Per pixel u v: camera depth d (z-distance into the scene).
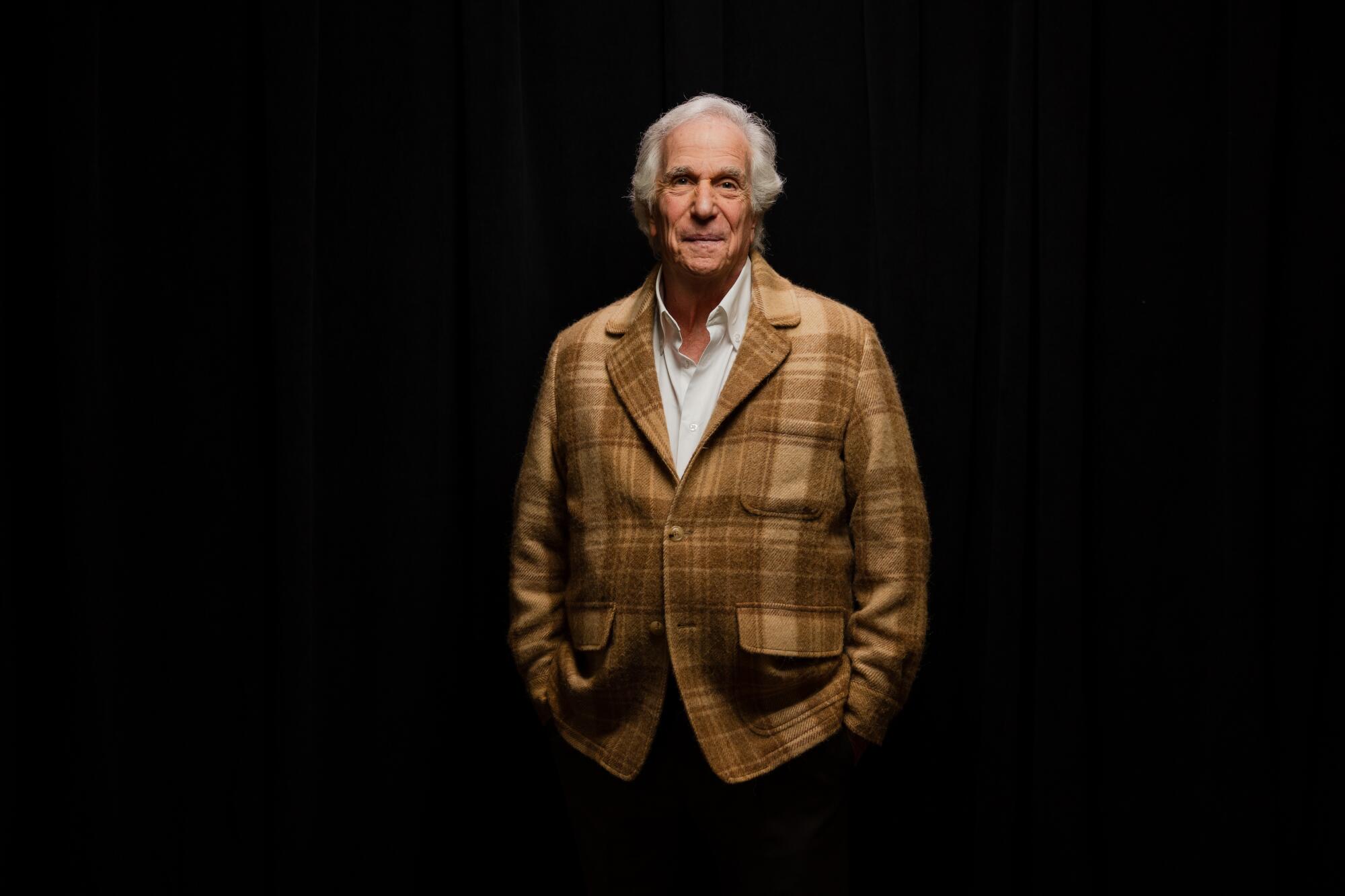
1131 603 1.94
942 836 2.01
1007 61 1.94
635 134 1.99
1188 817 1.92
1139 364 1.93
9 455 1.80
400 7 1.92
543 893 2.03
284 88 1.83
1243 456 1.88
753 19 1.98
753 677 1.52
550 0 1.97
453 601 1.98
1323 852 1.90
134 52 1.84
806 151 1.98
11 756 1.79
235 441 1.88
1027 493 1.95
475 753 2.00
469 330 1.94
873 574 1.55
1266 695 1.91
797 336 1.59
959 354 1.97
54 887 1.79
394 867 1.94
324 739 1.92
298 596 1.84
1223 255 1.89
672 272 1.62
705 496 1.53
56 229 1.74
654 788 1.59
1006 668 1.92
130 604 1.86
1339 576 1.90
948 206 1.96
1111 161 1.93
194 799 1.87
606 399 1.62
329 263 1.92
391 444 1.93
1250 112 1.86
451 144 1.94
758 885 1.56
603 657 1.56
